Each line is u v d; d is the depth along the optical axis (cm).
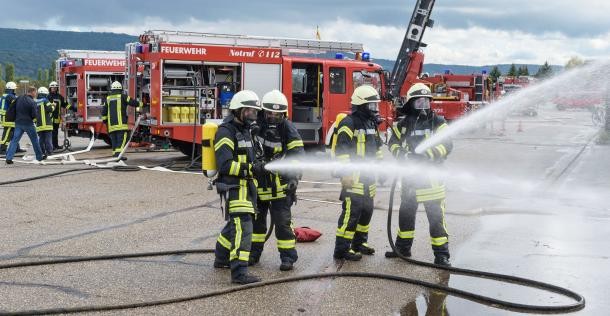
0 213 819
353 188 604
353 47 1504
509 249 668
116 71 1747
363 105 607
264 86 1372
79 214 818
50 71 8025
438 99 2741
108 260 602
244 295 504
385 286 535
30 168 1256
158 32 1316
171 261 602
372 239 705
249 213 534
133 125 1424
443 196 600
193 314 459
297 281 542
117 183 1077
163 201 914
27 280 536
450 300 503
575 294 511
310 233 686
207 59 1308
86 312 458
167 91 1297
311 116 1455
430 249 665
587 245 686
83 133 1805
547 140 2206
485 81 2970
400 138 621
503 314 474
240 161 529
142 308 470
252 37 1359
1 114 1585
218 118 1340
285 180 571
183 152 1447
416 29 1769
